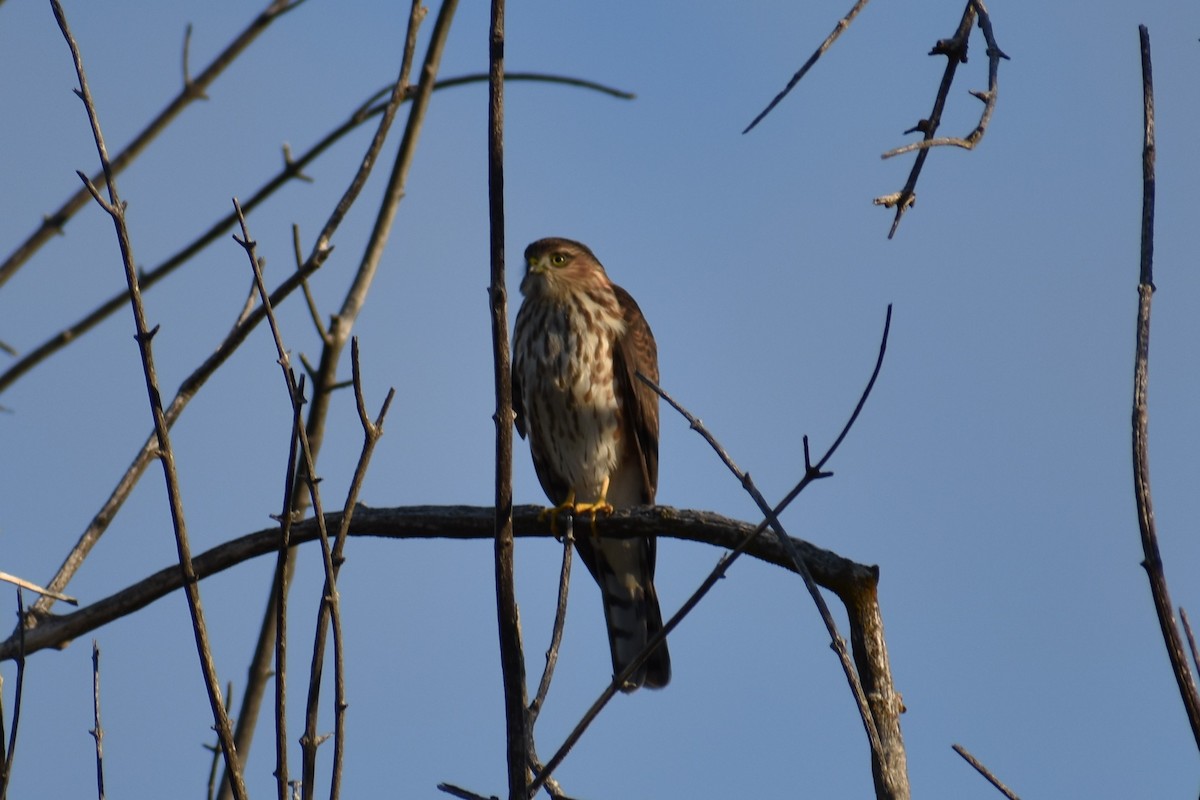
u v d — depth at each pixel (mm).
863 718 6473
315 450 11258
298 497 11055
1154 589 5883
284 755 6699
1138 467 6043
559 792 7051
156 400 7055
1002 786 6477
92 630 10898
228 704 8102
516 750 6805
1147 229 6422
